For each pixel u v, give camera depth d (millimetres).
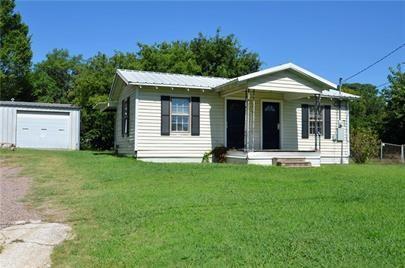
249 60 40562
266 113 17266
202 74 37531
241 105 17047
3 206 7598
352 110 41906
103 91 31156
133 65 32688
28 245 5113
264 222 5723
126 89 17781
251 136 16766
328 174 11227
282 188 8570
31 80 40062
